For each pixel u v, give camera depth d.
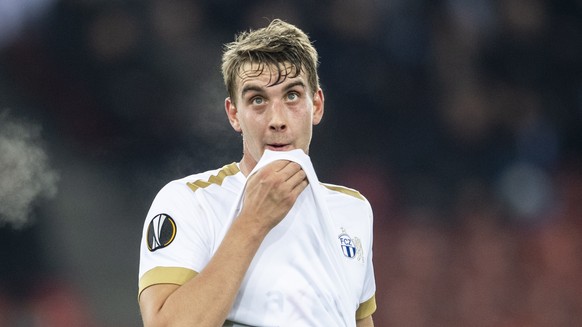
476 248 30.89
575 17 35.47
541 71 34.62
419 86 33.00
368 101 32.12
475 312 30.02
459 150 32.66
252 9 31.53
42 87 29.44
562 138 34.06
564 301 30.77
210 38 31.03
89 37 30.22
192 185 9.53
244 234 8.64
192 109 30.09
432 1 33.88
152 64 30.27
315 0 32.12
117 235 28.17
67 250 27.36
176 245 9.02
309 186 9.52
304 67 9.30
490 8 34.72
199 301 8.35
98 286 27.27
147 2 30.81
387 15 33.06
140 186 29.03
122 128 29.52
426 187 31.70
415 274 30.11
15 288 26.50
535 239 31.62
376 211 30.84
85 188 28.38
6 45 29.52
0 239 26.83
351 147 31.61
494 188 32.38
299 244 9.22
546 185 32.81
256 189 8.84
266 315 8.90
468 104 33.16
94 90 29.81
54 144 28.72
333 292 9.23
